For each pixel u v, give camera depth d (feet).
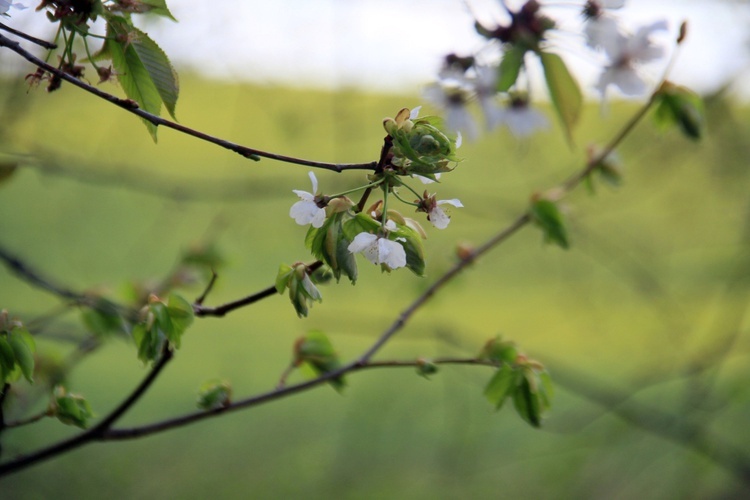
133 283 3.72
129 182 4.51
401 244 2.65
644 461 6.71
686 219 6.68
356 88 5.24
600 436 6.42
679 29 2.86
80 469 6.94
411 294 4.39
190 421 3.08
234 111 5.35
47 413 2.94
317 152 5.79
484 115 3.05
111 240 5.98
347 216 2.66
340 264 2.64
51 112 4.75
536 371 3.01
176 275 3.79
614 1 2.83
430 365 3.09
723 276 6.41
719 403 6.17
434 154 2.62
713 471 7.19
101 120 4.91
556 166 5.70
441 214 2.67
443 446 7.13
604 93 2.85
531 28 2.85
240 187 5.36
